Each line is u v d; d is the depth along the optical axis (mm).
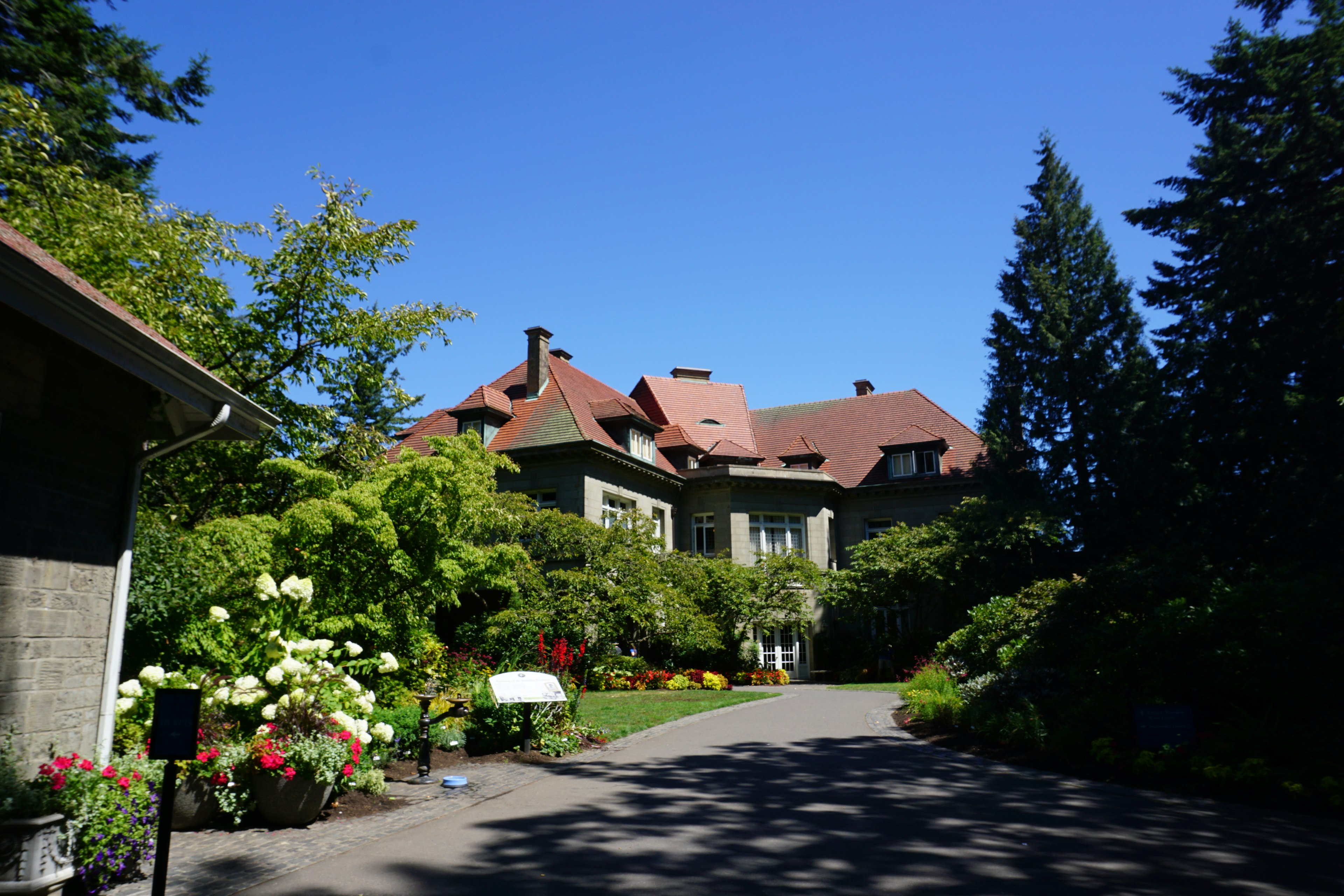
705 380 38875
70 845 5066
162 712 4438
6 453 5383
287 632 9422
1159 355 26859
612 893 5422
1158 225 24734
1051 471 30094
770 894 5398
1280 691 9781
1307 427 19672
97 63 17641
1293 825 7152
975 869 5891
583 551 22875
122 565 6578
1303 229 19531
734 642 28719
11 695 5312
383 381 17609
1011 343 32625
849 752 11453
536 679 11258
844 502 34688
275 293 16094
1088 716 10820
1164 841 6609
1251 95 21578
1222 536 22422
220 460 15359
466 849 6508
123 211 13094
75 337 5355
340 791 8109
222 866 5973
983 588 28359
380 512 12875
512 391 31547
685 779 9516
